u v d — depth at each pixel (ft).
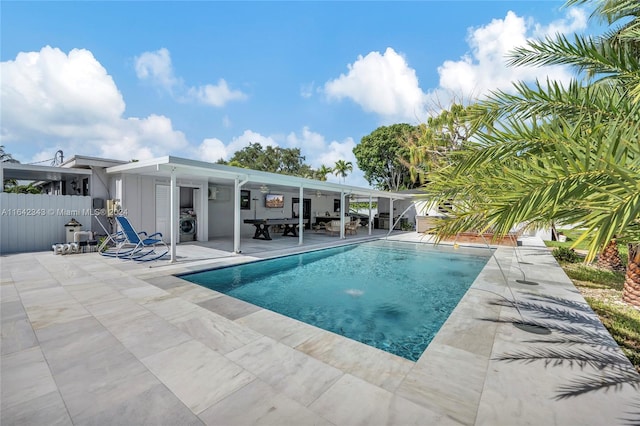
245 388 7.23
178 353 8.89
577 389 7.24
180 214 33.91
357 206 87.86
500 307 13.42
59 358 8.52
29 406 6.49
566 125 6.02
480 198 7.32
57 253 24.76
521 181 5.18
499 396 6.97
